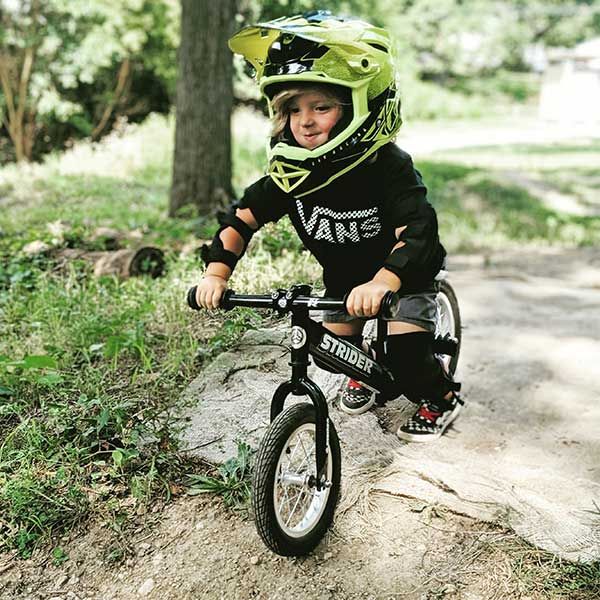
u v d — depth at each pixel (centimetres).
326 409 259
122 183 1189
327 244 288
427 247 257
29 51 1520
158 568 265
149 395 356
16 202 986
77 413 336
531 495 296
